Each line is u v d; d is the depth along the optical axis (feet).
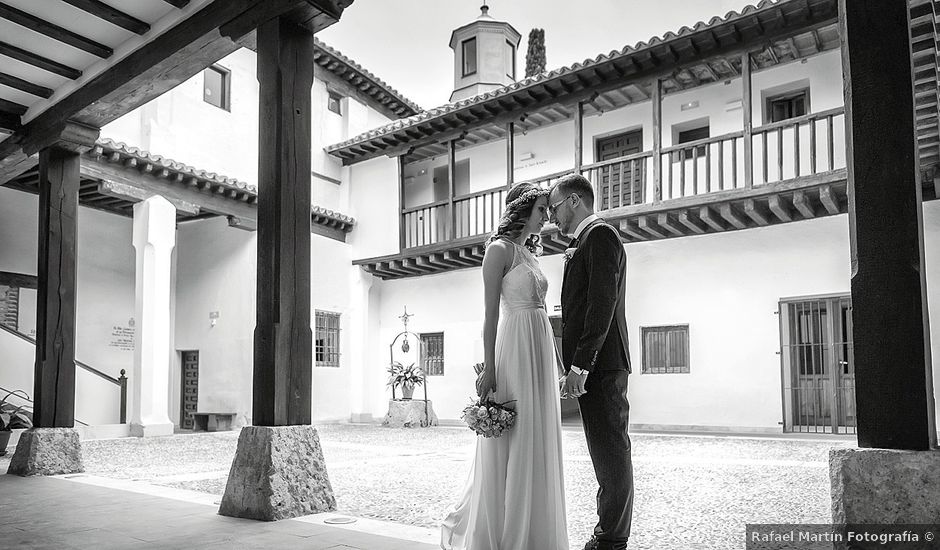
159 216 41.37
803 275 38.06
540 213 10.43
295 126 15.28
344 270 55.31
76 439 22.65
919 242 7.70
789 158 40.47
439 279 53.93
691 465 23.67
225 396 48.62
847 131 8.26
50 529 12.88
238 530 12.58
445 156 56.29
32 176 40.40
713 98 43.32
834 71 39.19
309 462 14.48
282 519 13.57
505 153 52.70
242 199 46.68
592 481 20.39
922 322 7.64
